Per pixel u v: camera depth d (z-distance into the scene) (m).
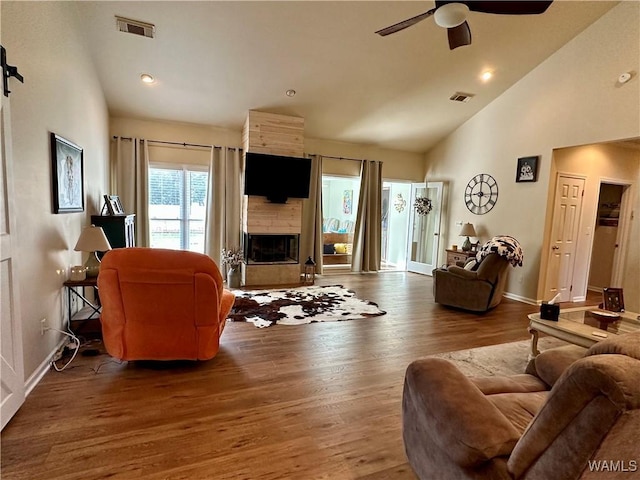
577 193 5.30
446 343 3.49
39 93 2.55
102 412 2.12
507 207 5.60
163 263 2.46
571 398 0.84
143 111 5.34
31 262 2.39
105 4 3.39
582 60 4.45
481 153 6.05
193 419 2.09
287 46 4.09
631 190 5.80
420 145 7.26
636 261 5.05
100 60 4.17
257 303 4.59
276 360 2.95
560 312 3.04
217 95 5.02
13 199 1.99
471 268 4.82
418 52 4.35
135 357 2.65
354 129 6.38
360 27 3.84
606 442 0.80
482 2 2.29
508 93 5.49
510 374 2.87
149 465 1.71
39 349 2.52
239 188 6.07
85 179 3.79
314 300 4.85
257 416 2.15
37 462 1.70
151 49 4.02
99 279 2.50
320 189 6.63
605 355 0.86
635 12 3.91
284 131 5.68
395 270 7.66
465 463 1.18
